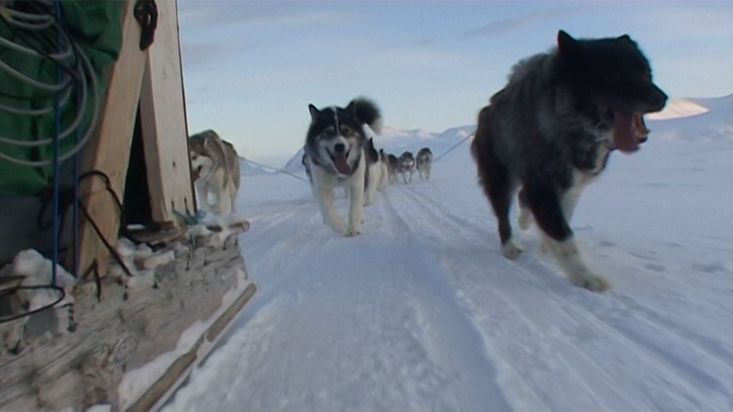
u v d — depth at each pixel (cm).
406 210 909
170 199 255
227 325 290
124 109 193
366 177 1028
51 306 150
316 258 507
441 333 280
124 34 191
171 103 263
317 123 659
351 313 323
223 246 300
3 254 164
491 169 480
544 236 386
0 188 151
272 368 246
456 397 209
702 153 2094
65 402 159
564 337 263
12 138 149
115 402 180
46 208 176
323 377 234
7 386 137
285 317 322
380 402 209
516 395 204
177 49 277
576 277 360
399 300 345
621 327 275
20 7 153
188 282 247
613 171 1462
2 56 144
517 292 346
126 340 192
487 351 246
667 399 199
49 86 153
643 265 402
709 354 236
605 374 221
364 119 685
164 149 250
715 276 365
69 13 165
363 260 485
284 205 1120
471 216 770
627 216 676
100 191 182
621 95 367
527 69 430
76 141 171
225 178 827
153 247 221
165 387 208
